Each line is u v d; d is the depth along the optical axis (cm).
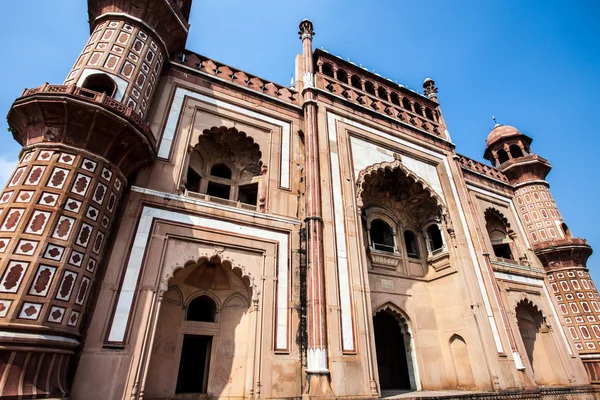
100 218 606
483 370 903
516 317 1241
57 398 469
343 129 1046
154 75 809
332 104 1073
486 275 1075
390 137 1160
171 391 669
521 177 1602
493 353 927
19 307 473
